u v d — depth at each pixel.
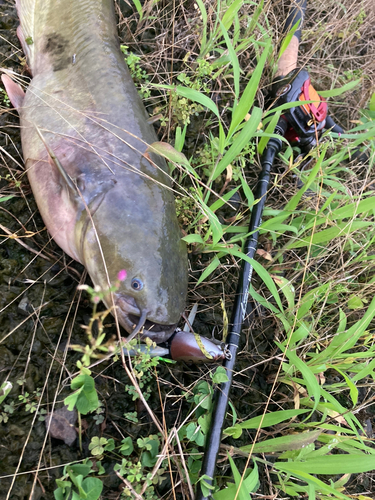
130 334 0.46
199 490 0.45
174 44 0.70
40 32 0.60
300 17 0.79
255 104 0.77
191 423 0.49
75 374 0.52
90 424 0.53
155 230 0.49
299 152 0.73
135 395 0.53
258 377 0.65
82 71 0.55
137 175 0.50
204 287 0.65
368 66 0.94
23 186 0.59
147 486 0.46
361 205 0.56
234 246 0.61
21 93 0.60
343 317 0.60
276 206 0.73
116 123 0.52
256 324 0.67
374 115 0.77
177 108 0.64
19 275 0.56
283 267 0.70
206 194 0.63
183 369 0.59
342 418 0.57
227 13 0.61
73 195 0.49
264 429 0.61
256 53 0.74
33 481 0.49
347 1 0.94
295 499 0.59
